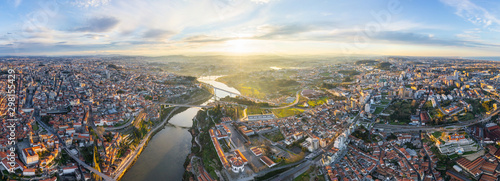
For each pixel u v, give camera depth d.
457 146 193.75
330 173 170.75
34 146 184.38
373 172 176.25
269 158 195.00
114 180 175.38
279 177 172.50
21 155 177.75
